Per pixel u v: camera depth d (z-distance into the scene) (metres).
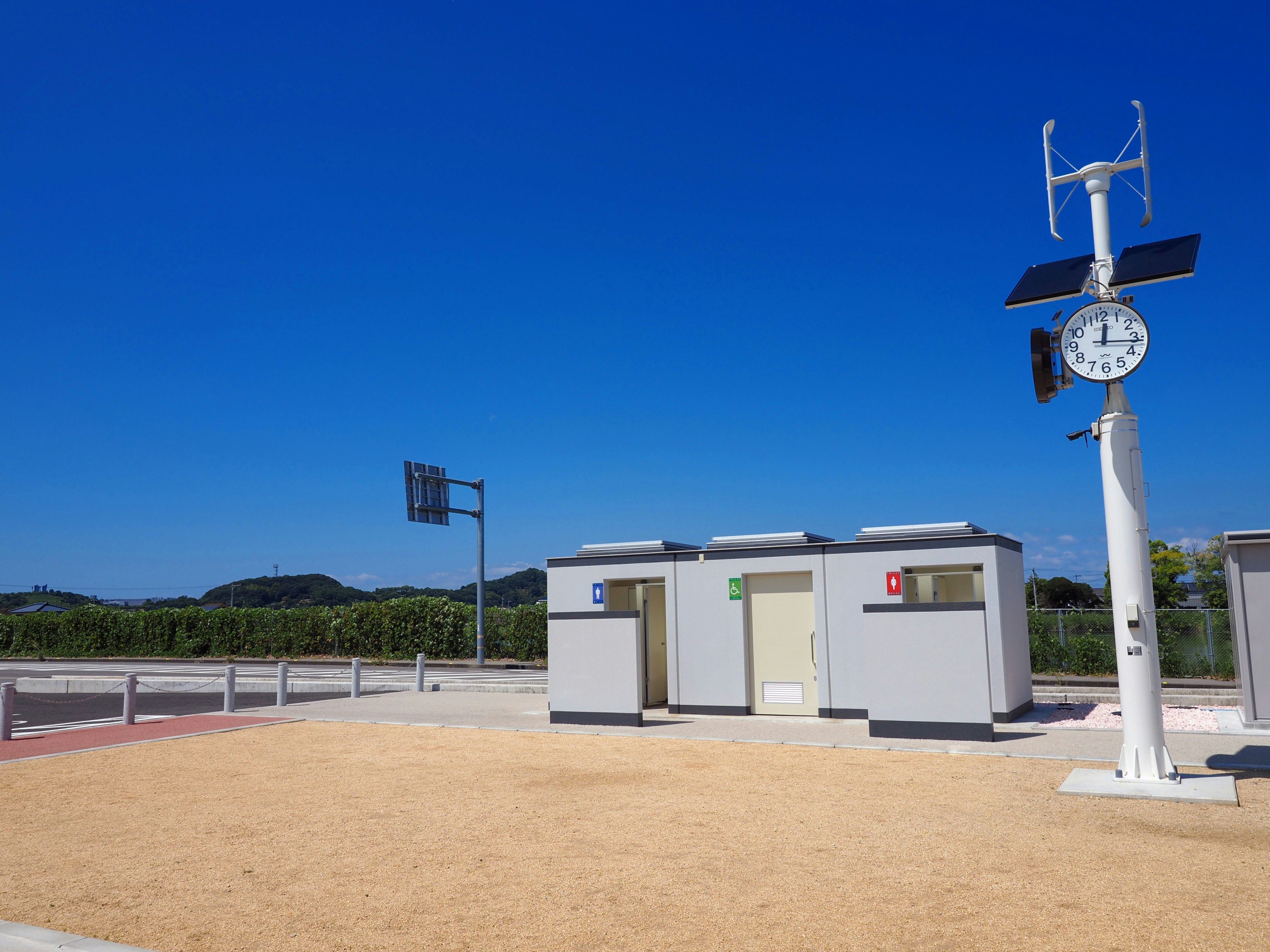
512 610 36.06
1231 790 8.33
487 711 16.45
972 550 13.55
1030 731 12.52
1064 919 5.13
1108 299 8.98
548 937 5.06
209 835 7.60
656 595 17.08
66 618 42.44
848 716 14.09
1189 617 21.30
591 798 8.74
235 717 15.95
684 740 12.37
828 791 8.84
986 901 5.48
